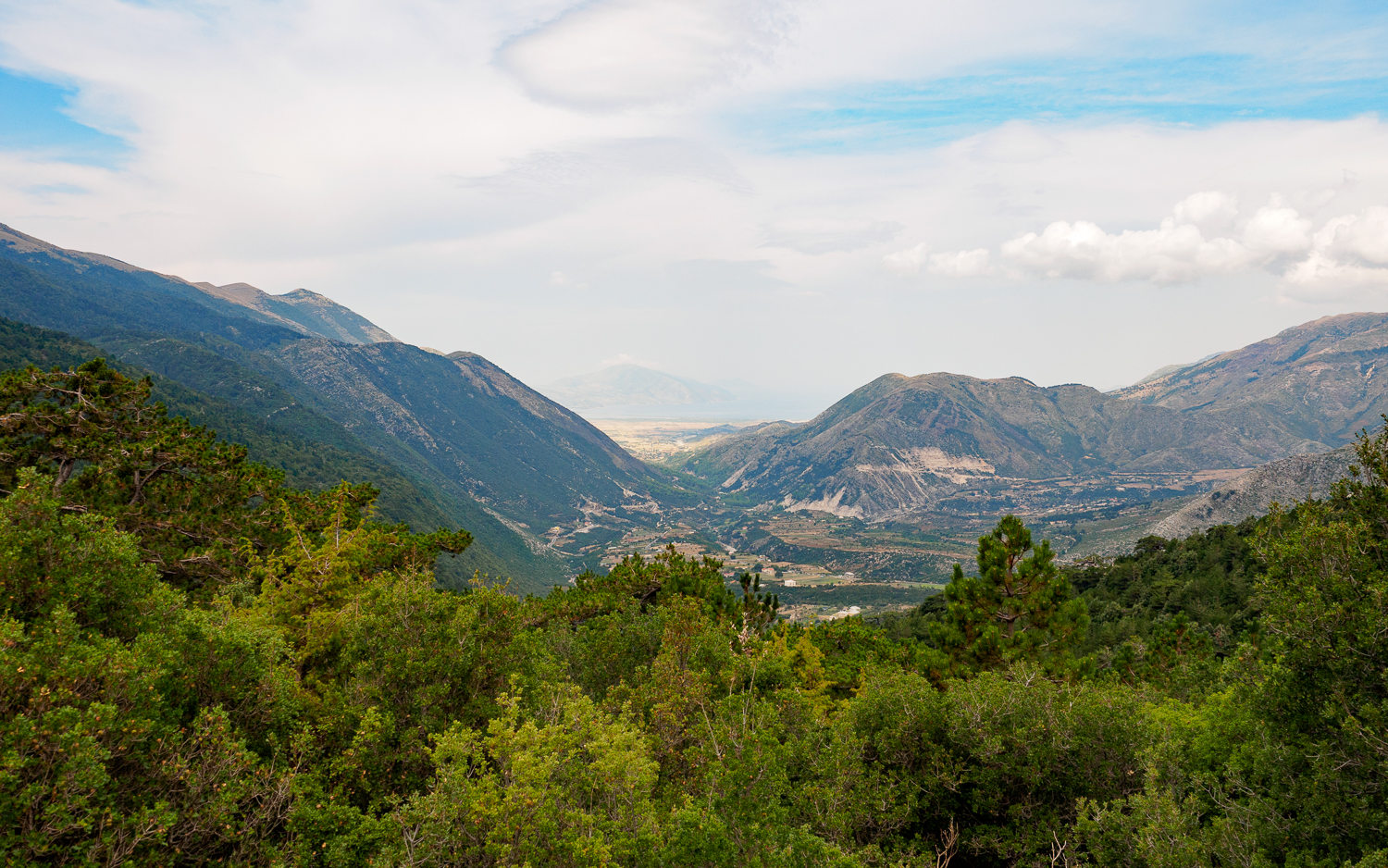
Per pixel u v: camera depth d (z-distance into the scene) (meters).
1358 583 14.09
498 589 19.48
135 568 15.02
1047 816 15.49
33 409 31.80
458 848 12.35
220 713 12.38
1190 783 15.27
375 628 17.92
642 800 13.88
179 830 11.23
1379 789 12.73
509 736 13.45
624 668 28.28
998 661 28.47
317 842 12.66
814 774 16.09
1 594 12.57
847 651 40.06
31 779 9.88
